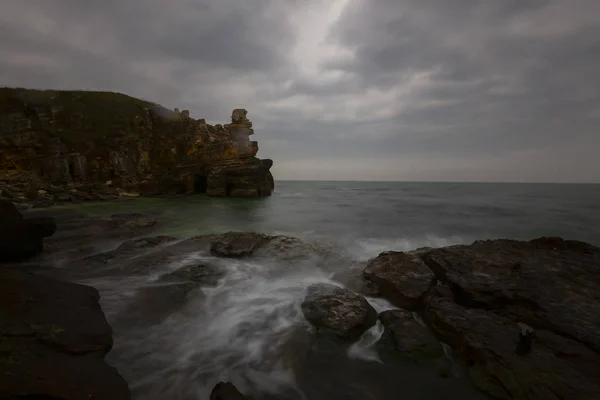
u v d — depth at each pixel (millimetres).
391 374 5355
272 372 5277
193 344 5934
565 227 19766
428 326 6910
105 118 38906
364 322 6727
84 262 10102
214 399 4180
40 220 11039
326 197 49438
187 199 34469
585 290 7367
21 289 6320
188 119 48344
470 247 10562
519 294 7188
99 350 5020
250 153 42781
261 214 24875
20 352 4398
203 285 8617
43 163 32062
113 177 36812
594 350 5367
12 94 33750
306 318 7012
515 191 73688
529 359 5191
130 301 7340
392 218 23797
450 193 64250
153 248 12023
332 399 4727
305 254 11844
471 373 5305
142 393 4625
